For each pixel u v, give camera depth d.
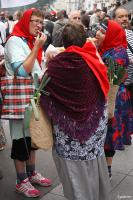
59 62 2.44
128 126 3.69
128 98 3.64
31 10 3.29
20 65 3.15
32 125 2.52
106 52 3.44
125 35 3.57
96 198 2.67
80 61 2.40
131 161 4.36
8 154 4.61
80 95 2.41
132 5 10.63
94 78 2.46
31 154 3.68
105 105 2.56
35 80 2.66
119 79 2.87
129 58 3.71
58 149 2.60
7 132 5.36
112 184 3.78
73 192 2.60
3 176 4.01
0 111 3.44
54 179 3.91
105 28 3.43
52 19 11.46
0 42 4.79
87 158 2.56
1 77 3.31
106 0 27.19
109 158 3.72
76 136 2.48
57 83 2.44
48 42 7.72
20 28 3.32
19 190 3.59
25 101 3.22
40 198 3.53
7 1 3.99
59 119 2.48
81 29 2.54
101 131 2.59
